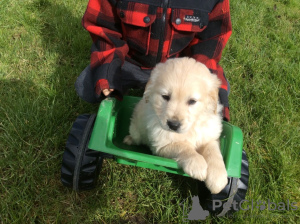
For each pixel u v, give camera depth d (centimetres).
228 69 67
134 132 45
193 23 46
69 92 56
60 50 66
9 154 44
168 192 44
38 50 66
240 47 74
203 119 38
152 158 33
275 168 47
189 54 51
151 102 38
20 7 76
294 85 62
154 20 45
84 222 39
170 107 34
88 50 67
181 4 45
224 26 49
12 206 38
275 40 79
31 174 41
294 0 104
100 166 41
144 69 52
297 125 55
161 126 36
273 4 99
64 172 36
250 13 89
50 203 40
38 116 50
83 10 80
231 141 35
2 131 49
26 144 46
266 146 50
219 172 33
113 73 41
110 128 37
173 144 38
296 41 80
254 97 61
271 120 54
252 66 68
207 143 39
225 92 44
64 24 72
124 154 33
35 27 71
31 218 37
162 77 36
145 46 48
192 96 34
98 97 40
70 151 36
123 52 44
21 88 56
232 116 55
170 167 35
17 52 64
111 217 40
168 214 40
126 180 45
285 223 40
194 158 33
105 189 43
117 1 46
